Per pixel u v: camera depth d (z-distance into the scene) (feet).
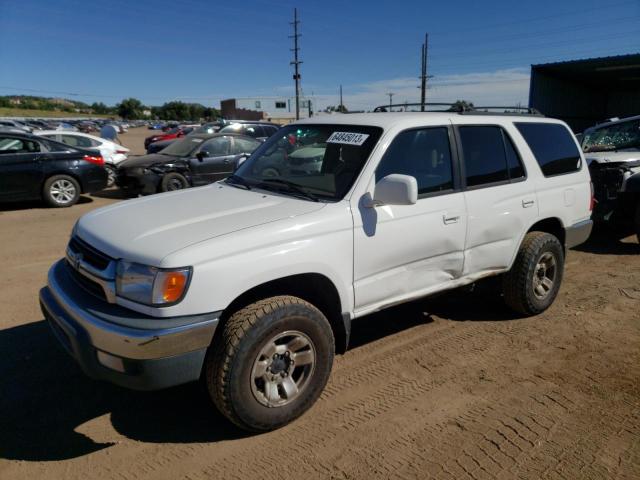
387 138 11.65
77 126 197.36
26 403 11.11
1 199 33.30
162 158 37.58
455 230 12.69
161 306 8.68
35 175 34.19
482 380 12.08
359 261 10.95
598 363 12.85
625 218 23.91
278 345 9.86
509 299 15.30
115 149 50.83
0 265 20.90
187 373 8.91
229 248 9.17
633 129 27.63
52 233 26.96
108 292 9.18
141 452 9.56
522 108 15.61
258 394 9.64
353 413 10.77
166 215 10.58
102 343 8.72
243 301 9.98
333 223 10.44
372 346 13.85
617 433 10.02
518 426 10.26
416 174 12.09
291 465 9.18
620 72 73.00
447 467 9.10
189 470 9.07
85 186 36.32
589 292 17.89
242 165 14.29
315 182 11.69
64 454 9.50
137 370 8.59
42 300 10.55
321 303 11.22
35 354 13.21
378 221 11.12
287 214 10.30
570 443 9.73
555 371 12.46
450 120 13.08
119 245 9.39
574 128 86.69
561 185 15.58
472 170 13.28
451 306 16.63
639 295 17.54
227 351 9.11
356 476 8.89
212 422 10.48
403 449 9.59
